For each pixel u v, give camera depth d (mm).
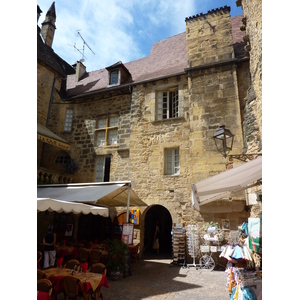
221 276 6863
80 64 15117
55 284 4211
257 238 4680
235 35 11305
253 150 6742
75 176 11375
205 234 8188
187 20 10680
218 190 4641
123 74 12188
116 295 5102
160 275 6938
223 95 9148
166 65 11828
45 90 12344
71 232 10727
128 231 7035
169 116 10570
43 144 12289
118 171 10547
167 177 9453
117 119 11516
